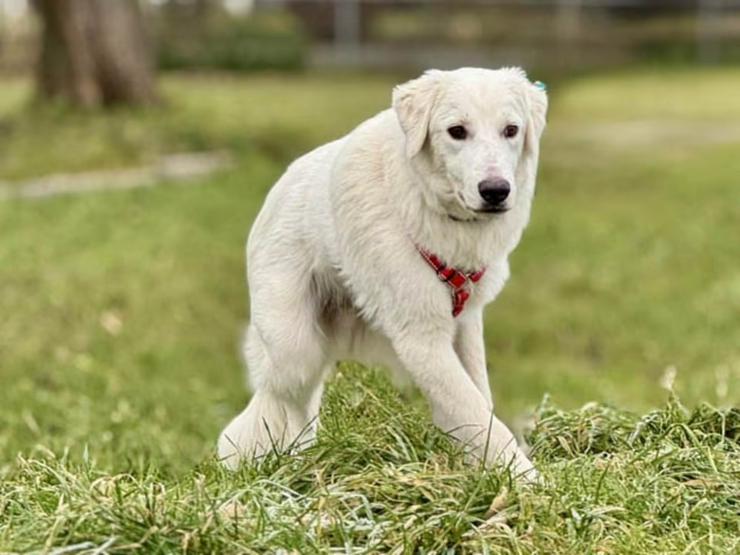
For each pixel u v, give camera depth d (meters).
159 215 14.78
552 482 4.79
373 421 5.63
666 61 33.91
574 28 37.19
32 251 13.09
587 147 20.41
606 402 7.14
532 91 5.21
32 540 4.23
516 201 5.19
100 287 11.80
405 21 37.31
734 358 9.83
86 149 18.47
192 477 5.11
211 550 4.14
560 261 13.11
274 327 5.57
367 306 5.31
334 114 22.83
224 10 34.38
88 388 9.16
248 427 5.73
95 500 4.47
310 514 4.47
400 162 5.17
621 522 4.50
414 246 5.14
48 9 21.47
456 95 5.03
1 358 9.84
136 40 22.20
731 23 37.34
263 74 31.72
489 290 5.33
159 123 20.50
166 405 8.77
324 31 36.84
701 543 4.40
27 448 7.47
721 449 5.30
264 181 16.86
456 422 5.15
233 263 12.86
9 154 18.28
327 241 5.41
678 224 14.44
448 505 4.48
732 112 24.03
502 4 37.72
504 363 10.07
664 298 11.71
